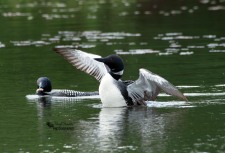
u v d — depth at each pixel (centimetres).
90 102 1547
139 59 2116
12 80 1831
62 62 2112
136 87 1481
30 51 2348
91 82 1778
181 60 2075
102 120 1350
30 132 1267
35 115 1412
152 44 2422
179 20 3058
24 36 2700
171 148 1130
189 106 1456
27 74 1919
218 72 1845
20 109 1477
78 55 1547
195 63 2008
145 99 1484
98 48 2350
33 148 1155
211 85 1667
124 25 2942
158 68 1947
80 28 2877
